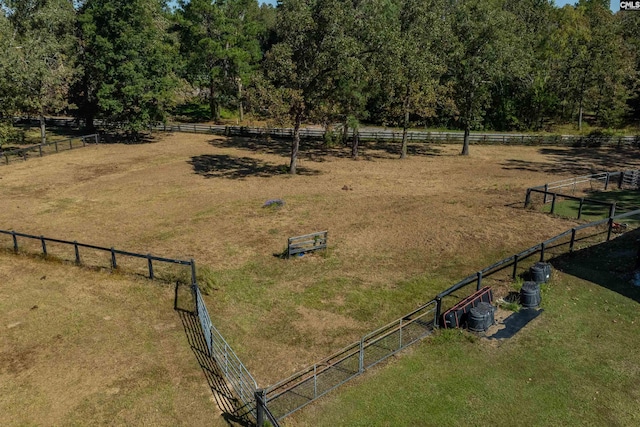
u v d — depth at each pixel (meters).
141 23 49.44
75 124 61.66
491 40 43.06
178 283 19.16
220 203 30.22
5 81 41.19
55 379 13.50
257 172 39.00
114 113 48.69
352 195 31.92
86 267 20.61
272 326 16.17
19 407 12.45
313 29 32.66
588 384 13.01
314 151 49.28
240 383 12.59
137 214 28.25
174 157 44.72
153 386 13.19
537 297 16.75
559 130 66.19
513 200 30.14
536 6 78.31
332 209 28.84
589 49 62.53
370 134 56.84
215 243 23.64
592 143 53.38
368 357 14.26
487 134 58.19
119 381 13.40
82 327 16.09
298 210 28.69
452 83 43.34
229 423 11.86
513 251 21.89
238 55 60.72
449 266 20.64
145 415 12.13
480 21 42.88
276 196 31.73
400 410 12.16
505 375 13.40
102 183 35.25
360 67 32.34
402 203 29.95
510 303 16.80
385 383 13.16
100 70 49.59
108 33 48.78
